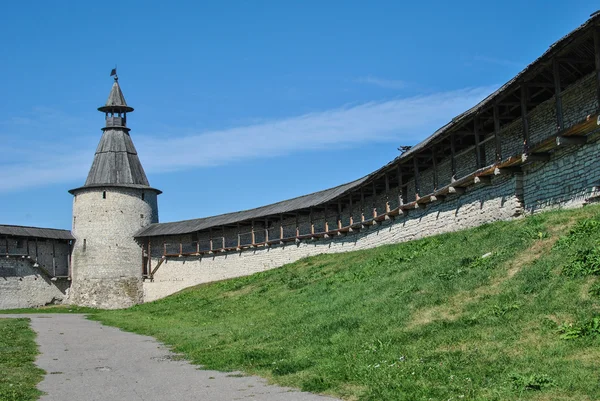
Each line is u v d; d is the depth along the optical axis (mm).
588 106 17109
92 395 10797
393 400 8875
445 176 26250
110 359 15453
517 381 8523
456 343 10906
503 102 19734
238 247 42656
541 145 16922
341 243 34156
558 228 14680
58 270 49688
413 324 12836
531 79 18266
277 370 11820
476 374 9258
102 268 49094
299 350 13500
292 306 20047
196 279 46656
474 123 21219
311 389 10211
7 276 45375
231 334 17562
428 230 25047
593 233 13078
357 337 13133
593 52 16250
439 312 13016
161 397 10398
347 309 16156
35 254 47844
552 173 17578
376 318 14156
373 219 29656
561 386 8164
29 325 27422
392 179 30344
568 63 17266
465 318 11984
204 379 11938
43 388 11570
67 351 17312
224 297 29641
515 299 11961
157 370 13398
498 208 20156
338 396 9633
